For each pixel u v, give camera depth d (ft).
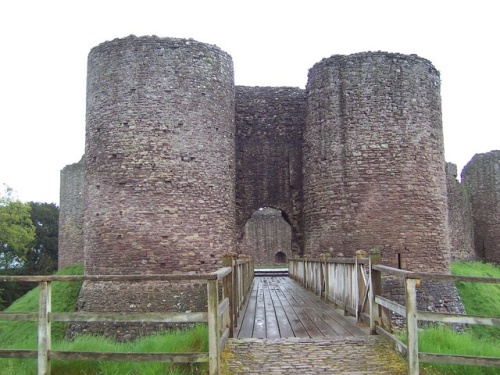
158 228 59.67
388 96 64.44
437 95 67.51
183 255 59.93
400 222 62.80
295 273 74.74
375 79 64.69
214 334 22.16
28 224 144.56
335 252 63.93
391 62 64.95
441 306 62.85
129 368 23.77
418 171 63.87
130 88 61.46
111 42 62.85
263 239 146.41
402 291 61.16
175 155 60.90
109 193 60.75
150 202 59.93
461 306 65.21
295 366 24.25
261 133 78.33
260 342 27.22
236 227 76.38
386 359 24.64
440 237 64.75
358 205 63.31
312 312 38.14
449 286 64.90
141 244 59.36
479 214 115.44
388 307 25.90
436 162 65.82
